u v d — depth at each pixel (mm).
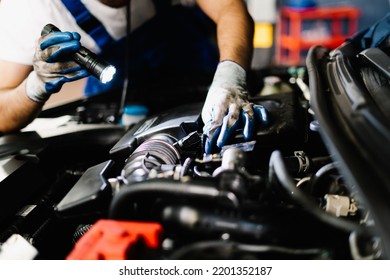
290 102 801
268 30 3199
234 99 815
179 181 493
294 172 632
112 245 457
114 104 1295
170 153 665
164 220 487
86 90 1622
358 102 513
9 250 541
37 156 811
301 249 444
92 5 1186
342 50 833
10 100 1017
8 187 691
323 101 560
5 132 1066
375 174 396
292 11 3547
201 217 467
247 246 441
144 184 490
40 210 703
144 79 1527
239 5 1242
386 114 547
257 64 3150
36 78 935
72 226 724
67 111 1275
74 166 894
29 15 1052
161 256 464
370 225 427
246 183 500
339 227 443
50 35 839
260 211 471
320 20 3719
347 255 457
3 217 651
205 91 1304
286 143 696
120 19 1304
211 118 766
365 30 984
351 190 500
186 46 1666
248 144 684
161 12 1508
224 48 1080
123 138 795
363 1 3877
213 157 639
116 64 1454
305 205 471
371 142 436
